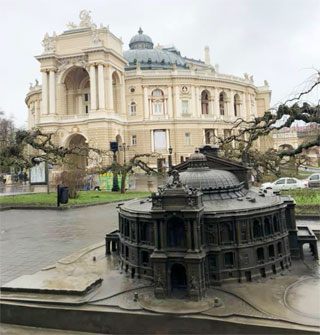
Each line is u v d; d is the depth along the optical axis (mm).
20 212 27891
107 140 61469
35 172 49125
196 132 72688
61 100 65938
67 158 50562
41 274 9914
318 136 20828
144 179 57531
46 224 21688
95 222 21844
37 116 78625
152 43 94000
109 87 63281
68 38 64562
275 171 34438
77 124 63500
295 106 20875
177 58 87750
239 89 81562
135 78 71375
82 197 36281
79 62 64375
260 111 91875
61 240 16594
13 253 14195
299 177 39500
